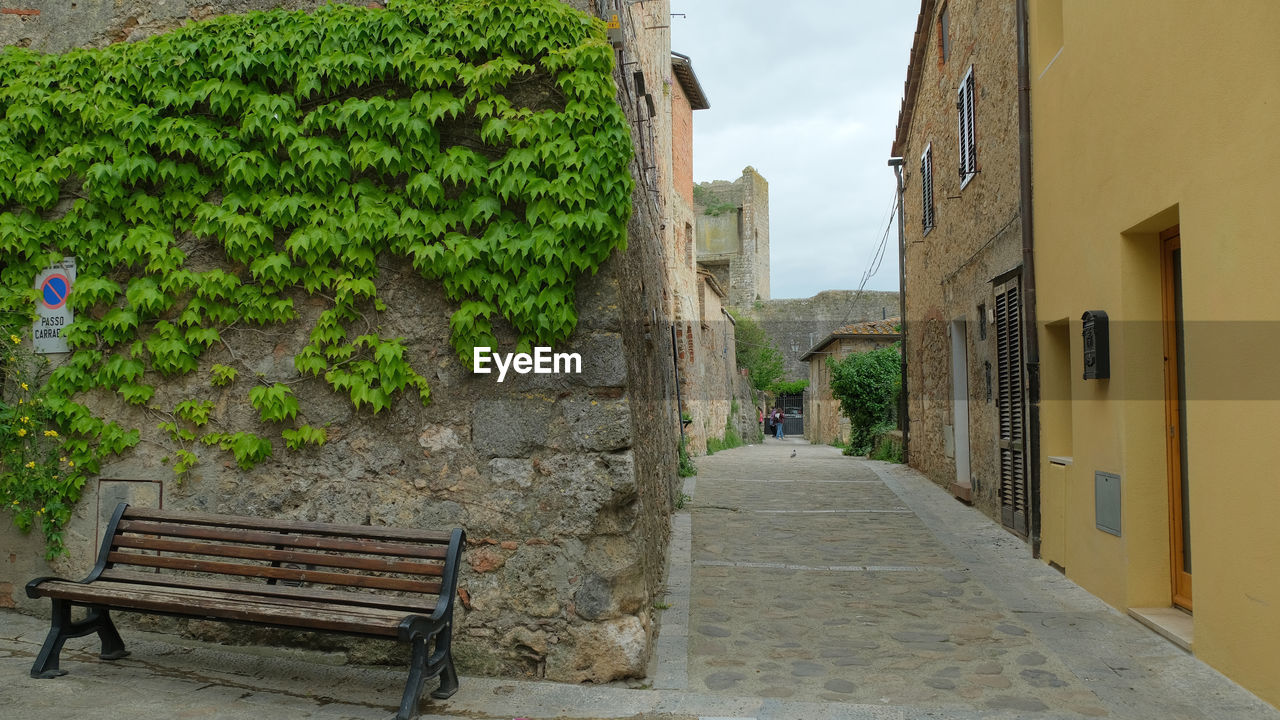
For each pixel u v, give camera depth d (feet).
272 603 13.56
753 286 176.35
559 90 15.40
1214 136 14.14
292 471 16.05
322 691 13.92
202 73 16.33
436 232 15.35
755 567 24.02
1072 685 14.49
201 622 16.06
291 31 16.01
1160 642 16.33
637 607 14.92
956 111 36.11
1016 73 26.20
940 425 41.78
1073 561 21.47
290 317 16.02
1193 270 14.93
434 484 15.44
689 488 42.11
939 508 34.68
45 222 16.94
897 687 14.61
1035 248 24.54
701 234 178.09
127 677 14.15
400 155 15.56
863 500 37.60
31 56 17.22
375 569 13.82
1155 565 18.02
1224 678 14.17
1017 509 27.73
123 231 16.61
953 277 37.83
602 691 14.15
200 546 14.71
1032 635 17.35
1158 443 18.02
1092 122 19.66
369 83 15.76
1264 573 13.05
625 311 15.83
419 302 15.78
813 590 21.44
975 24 31.86
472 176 15.23
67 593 13.99
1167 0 15.76
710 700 13.80
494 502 15.16
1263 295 12.83
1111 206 18.57
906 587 21.62
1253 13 12.94
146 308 16.33
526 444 15.15
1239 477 13.65
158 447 16.52
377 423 15.80
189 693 13.55
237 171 15.88
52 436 16.65
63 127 16.79
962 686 14.60
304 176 15.80
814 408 137.49
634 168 21.18
